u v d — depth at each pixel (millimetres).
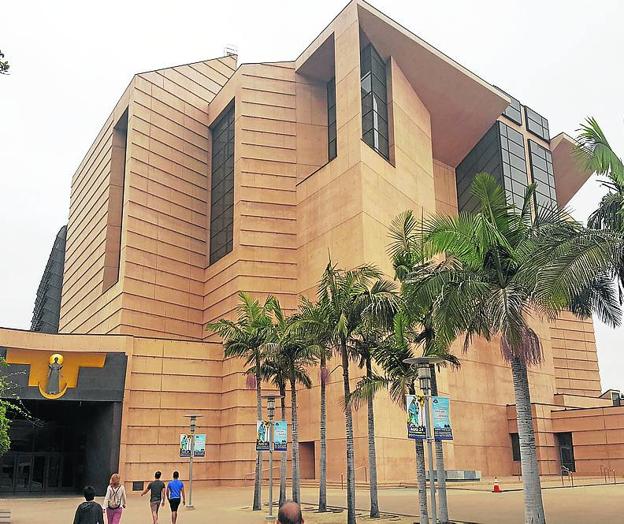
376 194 45594
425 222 17000
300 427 45156
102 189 60906
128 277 52062
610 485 36312
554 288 13555
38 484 46844
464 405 50594
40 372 42656
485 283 15766
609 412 51688
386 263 44781
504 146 60500
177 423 45750
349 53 48062
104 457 43000
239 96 53969
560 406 55156
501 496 28547
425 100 55781
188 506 28625
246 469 45094
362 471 38500
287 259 50375
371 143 47312
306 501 30078
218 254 55781
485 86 56406
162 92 58156
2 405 22766
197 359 47594
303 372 27625
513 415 53969
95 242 60906
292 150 53188
